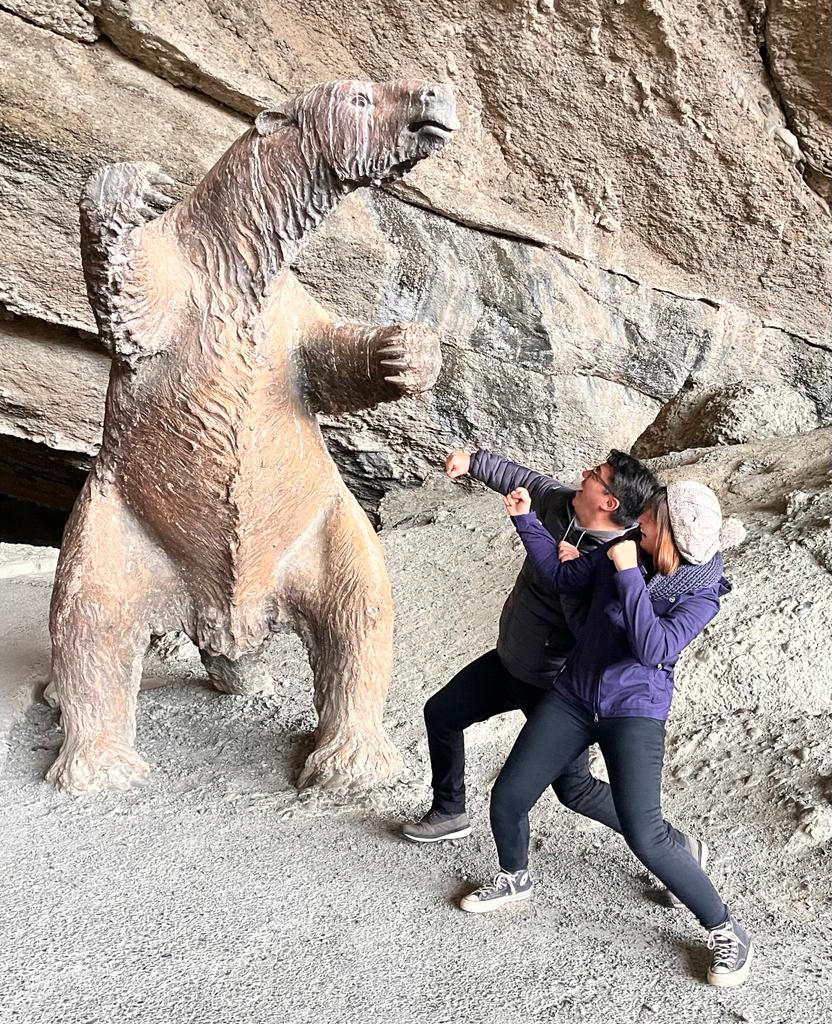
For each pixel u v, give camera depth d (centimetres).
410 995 264
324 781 374
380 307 793
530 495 332
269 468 358
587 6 699
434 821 338
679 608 278
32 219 677
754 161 766
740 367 876
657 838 270
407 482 881
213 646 394
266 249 331
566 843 340
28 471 963
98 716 375
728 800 359
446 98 308
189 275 337
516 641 312
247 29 686
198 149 684
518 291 809
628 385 878
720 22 707
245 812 358
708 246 823
